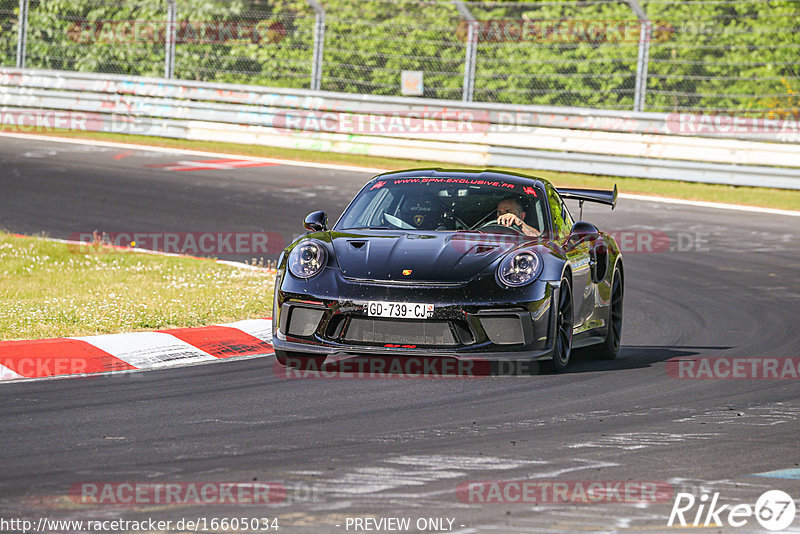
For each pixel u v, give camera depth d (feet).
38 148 253.44
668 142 236.63
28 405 74.64
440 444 66.08
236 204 197.36
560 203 103.45
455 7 264.52
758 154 230.07
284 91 266.57
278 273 89.40
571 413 75.72
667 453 64.95
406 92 262.26
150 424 70.03
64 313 105.60
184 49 286.87
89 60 294.25
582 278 95.04
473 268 86.12
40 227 173.47
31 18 295.07
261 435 67.56
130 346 94.84
